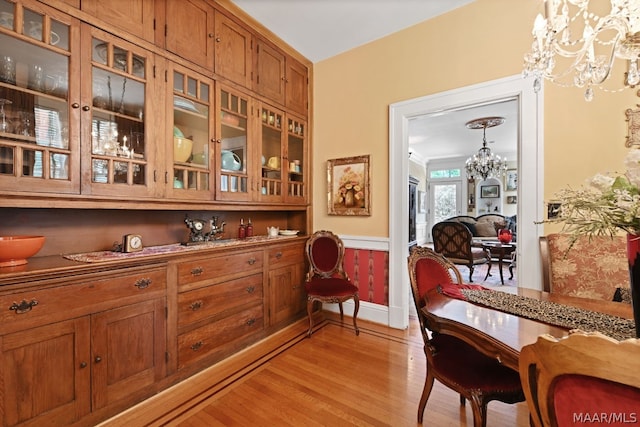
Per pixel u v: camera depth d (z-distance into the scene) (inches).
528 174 86.0
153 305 69.5
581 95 79.6
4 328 48.1
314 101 135.1
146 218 87.5
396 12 100.3
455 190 336.2
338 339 102.0
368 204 118.6
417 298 60.2
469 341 42.3
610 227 34.8
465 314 47.7
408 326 113.5
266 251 103.2
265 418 62.7
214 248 84.3
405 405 67.0
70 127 59.6
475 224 277.4
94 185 63.1
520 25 88.7
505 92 90.1
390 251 113.9
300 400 68.6
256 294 98.7
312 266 116.8
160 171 75.3
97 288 59.6
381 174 116.9
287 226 139.9
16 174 53.2
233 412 64.5
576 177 80.0
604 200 34.2
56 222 69.9
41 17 56.2
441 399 69.1
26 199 54.9
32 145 55.0
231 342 89.5
